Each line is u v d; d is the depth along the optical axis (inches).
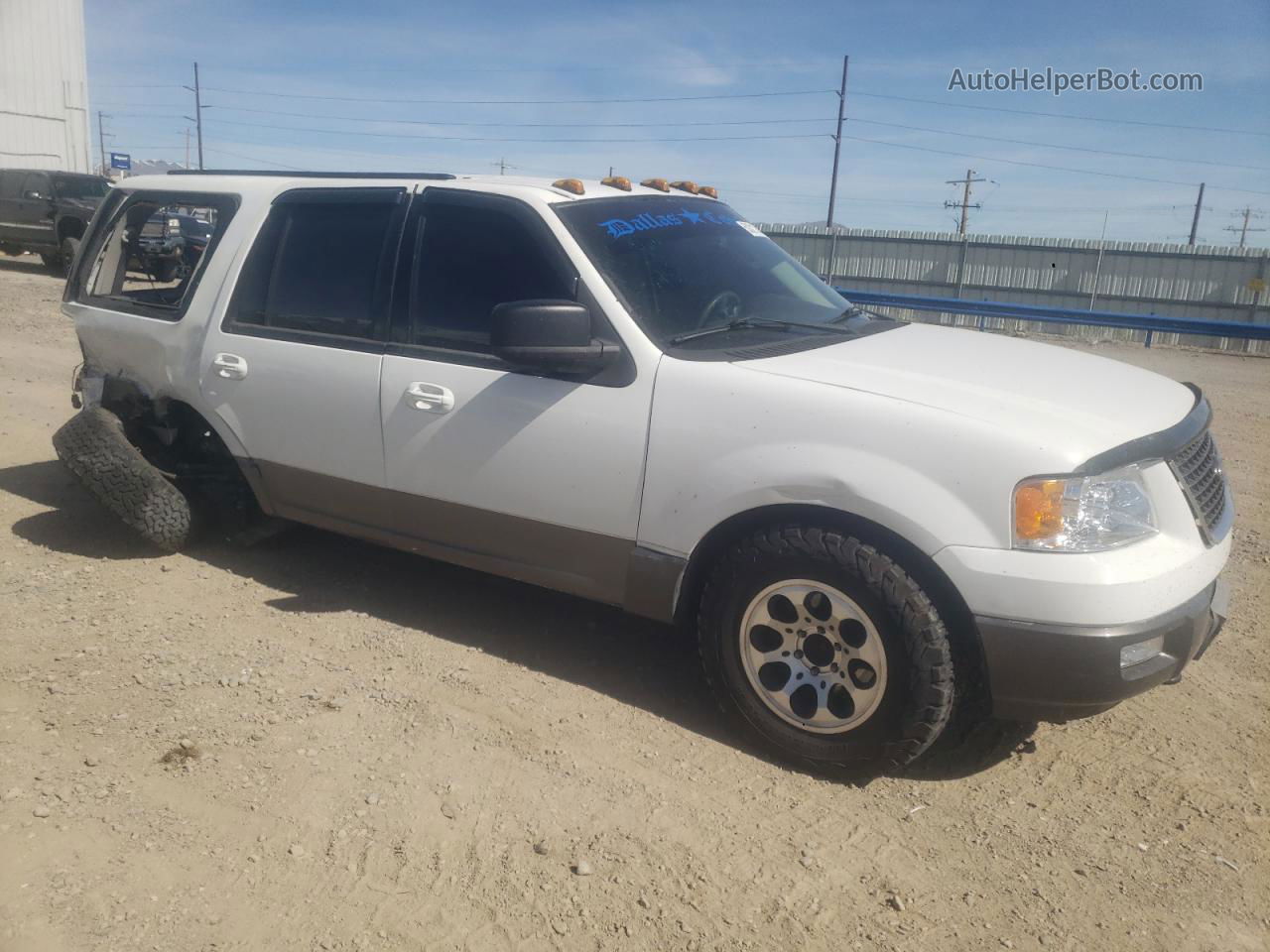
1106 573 115.8
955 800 129.6
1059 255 1049.5
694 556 139.9
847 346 149.6
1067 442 118.1
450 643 169.3
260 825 120.1
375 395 165.2
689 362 139.1
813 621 130.6
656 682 158.2
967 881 114.3
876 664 126.0
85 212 789.2
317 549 210.5
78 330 214.2
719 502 134.4
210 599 184.1
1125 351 680.4
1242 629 184.5
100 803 123.0
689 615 148.3
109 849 115.0
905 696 124.4
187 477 202.2
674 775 132.6
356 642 168.7
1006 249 1069.1
